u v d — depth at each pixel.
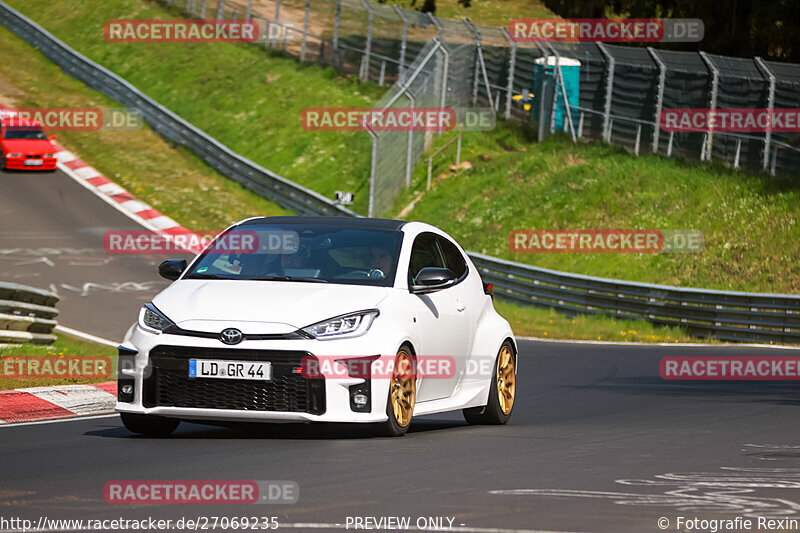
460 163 155.75
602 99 152.50
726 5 159.25
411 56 192.38
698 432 35.88
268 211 154.88
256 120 185.88
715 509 21.34
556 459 28.25
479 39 160.75
